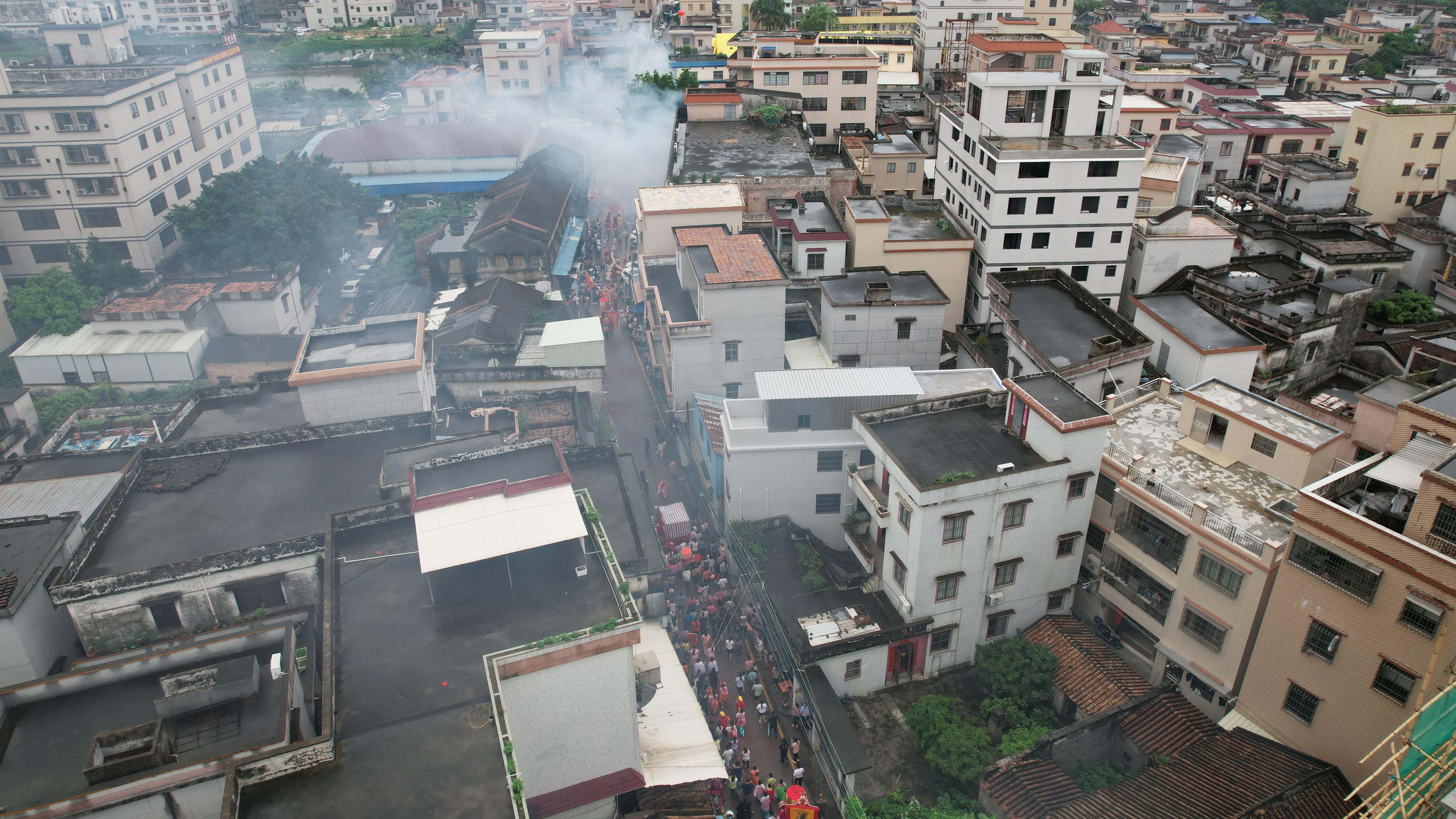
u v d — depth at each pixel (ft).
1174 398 142.92
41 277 232.94
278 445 142.61
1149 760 105.40
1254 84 364.17
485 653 94.89
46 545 114.01
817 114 286.87
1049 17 428.97
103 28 282.97
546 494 109.19
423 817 76.69
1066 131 200.23
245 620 112.88
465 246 256.52
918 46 422.00
